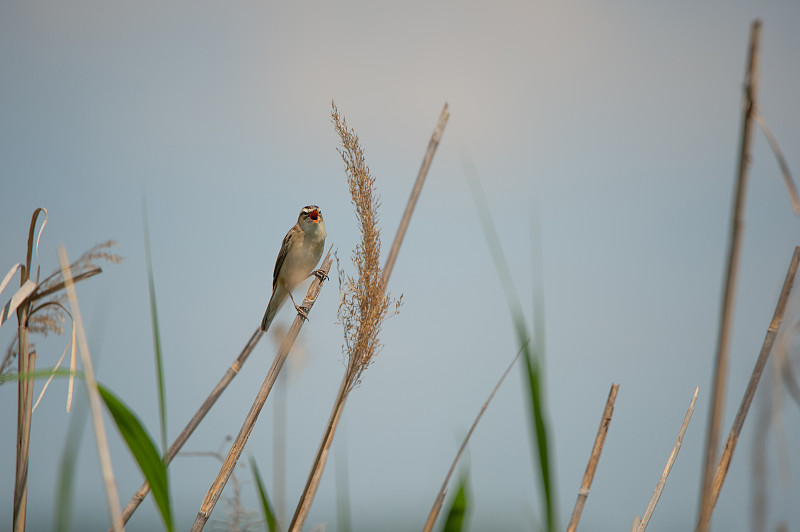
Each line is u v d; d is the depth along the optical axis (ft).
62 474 14.15
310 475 20.63
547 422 13.96
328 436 20.93
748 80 12.21
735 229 12.80
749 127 12.35
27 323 20.58
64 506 14.05
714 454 13.42
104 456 12.99
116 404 14.44
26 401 20.25
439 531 16.57
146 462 14.56
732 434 21.57
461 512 16.48
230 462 20.95
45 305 20.76
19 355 20.39
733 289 13.05
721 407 13.44
